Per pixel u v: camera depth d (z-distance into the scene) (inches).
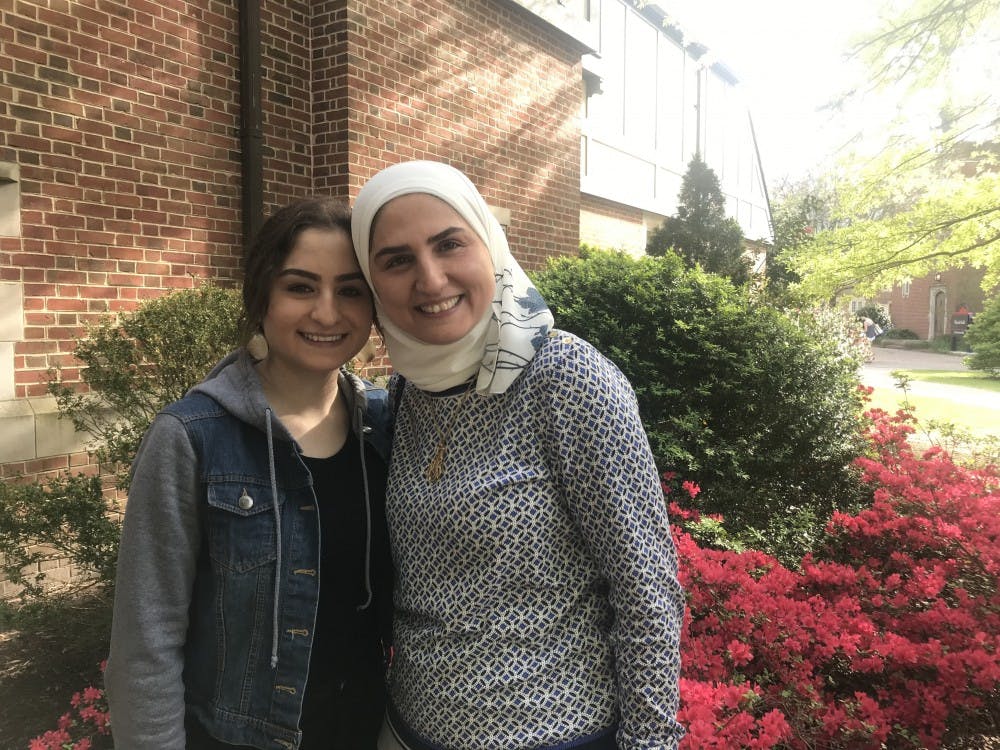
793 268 236.8
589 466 44.9
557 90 279.9
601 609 48.2
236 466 47.4
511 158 256.4
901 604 92.1
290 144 195.2
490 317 48.8
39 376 147.9
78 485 122.9
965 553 106.3
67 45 151.1
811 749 72.7
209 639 48.0
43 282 148.5
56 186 150.2
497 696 45.3
